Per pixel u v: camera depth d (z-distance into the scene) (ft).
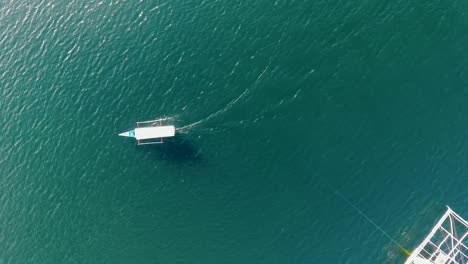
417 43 225.35
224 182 222.28
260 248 214.48
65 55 248.11
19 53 253.03
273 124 225.35
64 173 232.12
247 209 218.59
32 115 241.76
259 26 235.61
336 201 215.72
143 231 221.46
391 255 209.67
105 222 224.74
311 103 224.74
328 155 219.61
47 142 236.63
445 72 221.87
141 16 247.70
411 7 229.04
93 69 242.99
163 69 237.25
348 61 226.17
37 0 259.60
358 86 223.71
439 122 217.77
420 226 212.23
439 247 198.80
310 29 231.30
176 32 241.76
